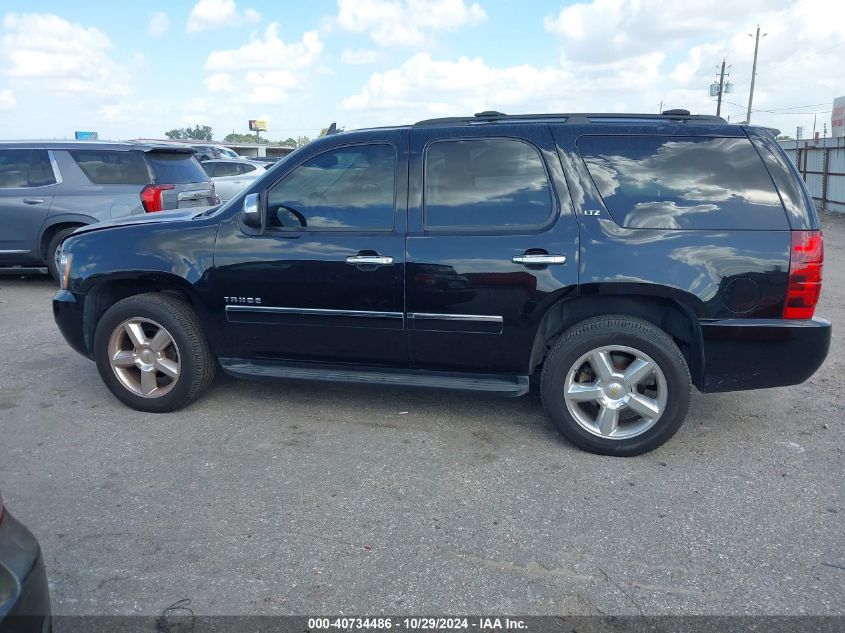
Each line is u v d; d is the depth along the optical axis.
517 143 4.12
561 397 4.10
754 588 2.88
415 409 4.85
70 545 3.21
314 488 3.74
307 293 4.34
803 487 3.72
